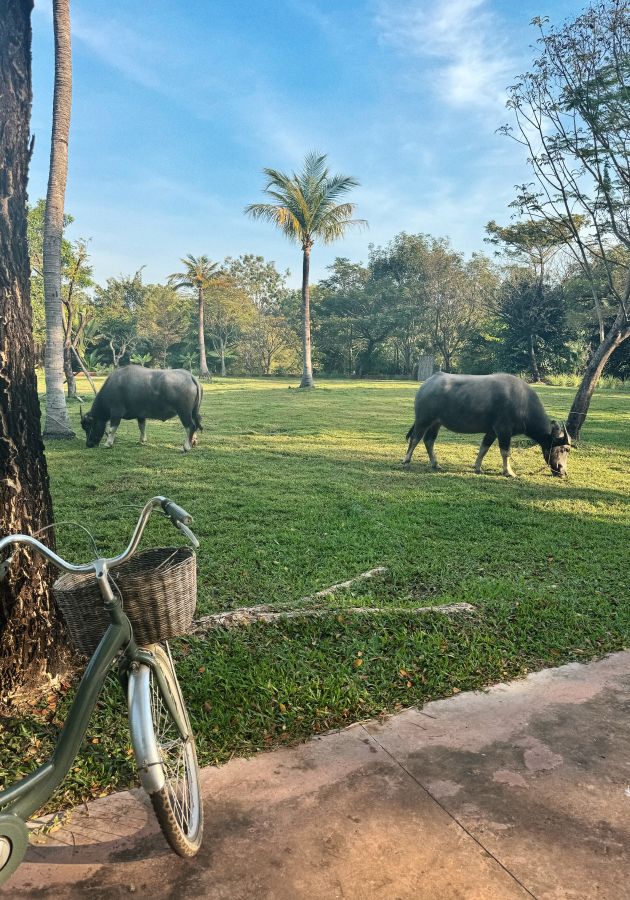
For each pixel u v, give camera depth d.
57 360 14.46
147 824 2.54
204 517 7.97
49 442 13.98
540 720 3.32
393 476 11.16
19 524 3.27
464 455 13.65
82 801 2.67
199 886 2.20
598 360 14.71
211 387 36.66
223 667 3.75
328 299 54.03
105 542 6.79
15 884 2.22
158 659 2.50
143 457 12.26
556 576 6.04
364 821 2.53
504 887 2.20
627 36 12.11
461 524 7.98
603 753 3.03
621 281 25.25
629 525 8.12
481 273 50.41
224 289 58.94
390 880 2.23
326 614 4.53
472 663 3.96
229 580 5.76
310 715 3.31
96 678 2.07
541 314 40.12
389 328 51.28
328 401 26.19
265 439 15.29
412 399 27.28
